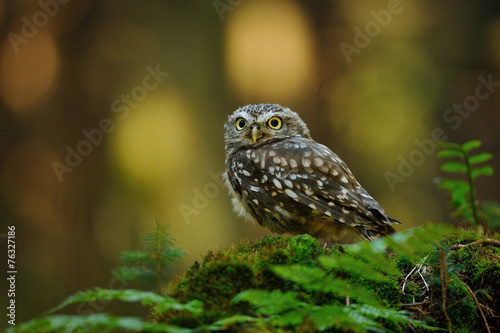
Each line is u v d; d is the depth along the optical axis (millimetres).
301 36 15609
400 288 4508
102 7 15102
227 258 4230
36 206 14273
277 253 4219
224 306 3953
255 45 15211
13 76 14656
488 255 4656
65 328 3090
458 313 4285
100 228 14273
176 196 14398
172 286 4324
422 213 16203
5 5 14609
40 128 14586
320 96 16438
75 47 14938
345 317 3311
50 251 14086
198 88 15039
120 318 2957
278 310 3357
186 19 15359
